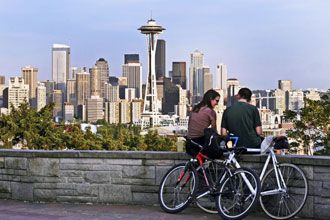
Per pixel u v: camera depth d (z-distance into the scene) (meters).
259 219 8.67
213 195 8.81
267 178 8.87
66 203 10.37
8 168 10.84
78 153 10.31
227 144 9.05
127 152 10.05
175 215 9.09
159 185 9.84
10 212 9.49
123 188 10.09
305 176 8.60
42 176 10.54
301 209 8.59
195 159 9.24
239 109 9.20
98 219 8.84
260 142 9.16
